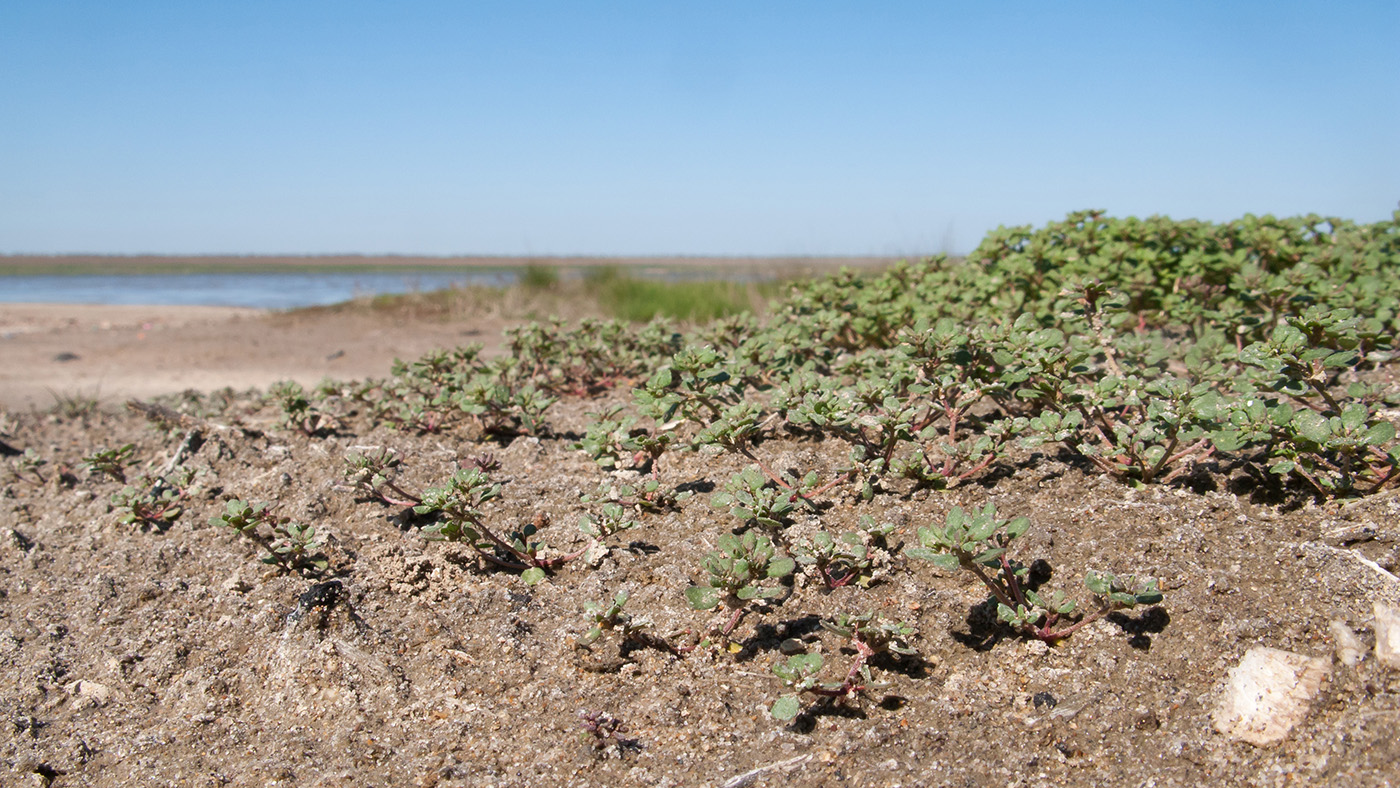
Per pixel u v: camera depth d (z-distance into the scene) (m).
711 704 2.66
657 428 3.99
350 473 3.79
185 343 12.30
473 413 4.79
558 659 2.90
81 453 5.71
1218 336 4.13
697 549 3.30
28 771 2.69
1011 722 2.49
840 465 3.74
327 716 2.79
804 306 6.42
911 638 2.79
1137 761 2.36
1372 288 4.41
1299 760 2.27
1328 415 3.55
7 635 3.31
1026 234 6.11
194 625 3.26
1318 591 2.62
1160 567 2.82
